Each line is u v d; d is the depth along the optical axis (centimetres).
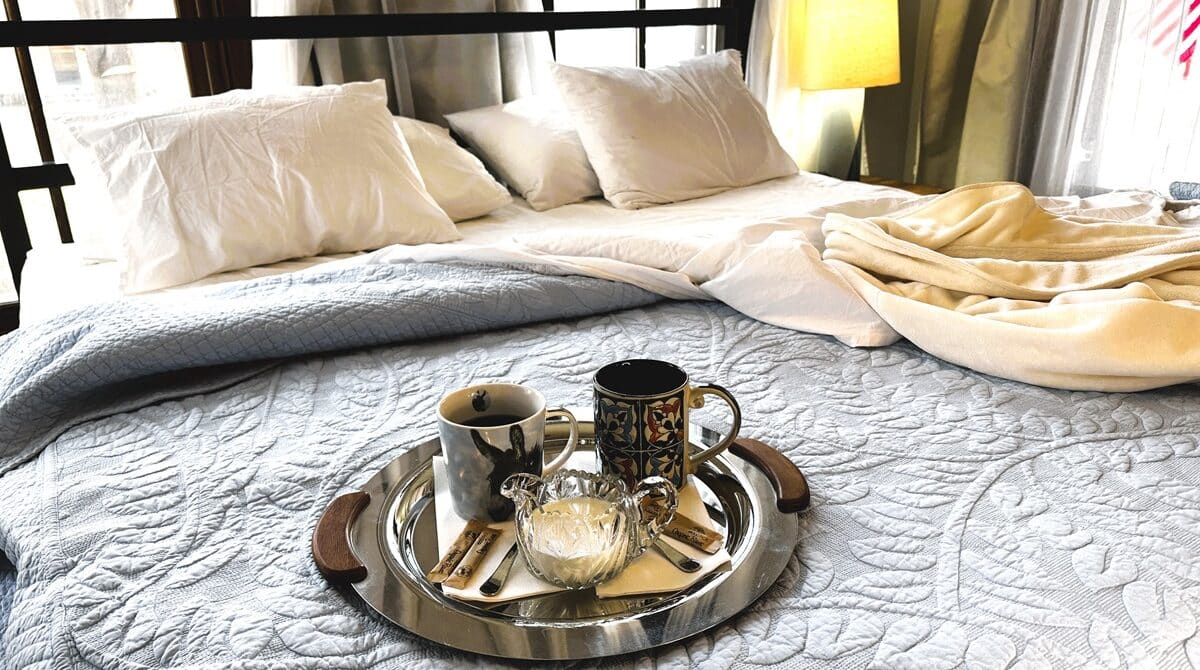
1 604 107
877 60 291
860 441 94
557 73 240
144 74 230
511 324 133
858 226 134
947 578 70
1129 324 103
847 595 68
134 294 169
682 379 79
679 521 75
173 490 86
